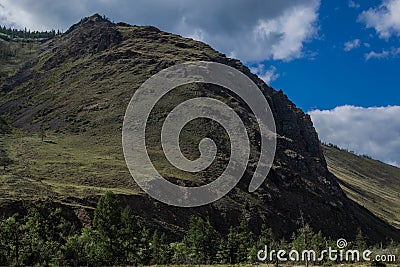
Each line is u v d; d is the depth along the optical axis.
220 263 88.56
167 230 105.88
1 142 162.12
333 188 191.00
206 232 87.94
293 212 146.00
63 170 128.25
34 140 168.62
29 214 77.38
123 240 65.25
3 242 58.53
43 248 61.66
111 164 136.62
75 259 65.19
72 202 100.38
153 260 80.81
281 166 171.50
